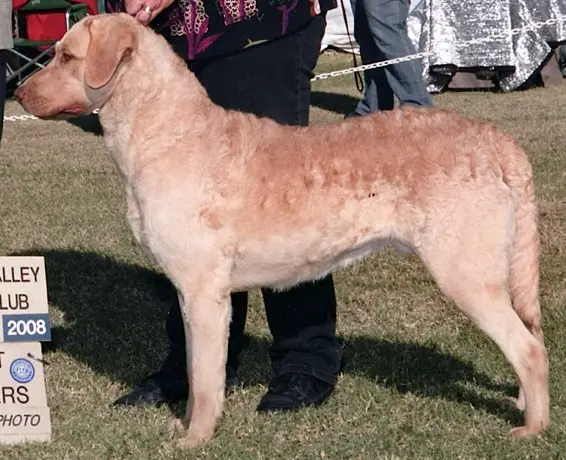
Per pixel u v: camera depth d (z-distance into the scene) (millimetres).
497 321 2555
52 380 3018
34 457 2602
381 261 3818
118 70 2572
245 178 2570
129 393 2898
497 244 2555
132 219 2637
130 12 2705
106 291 3650
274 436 2678
